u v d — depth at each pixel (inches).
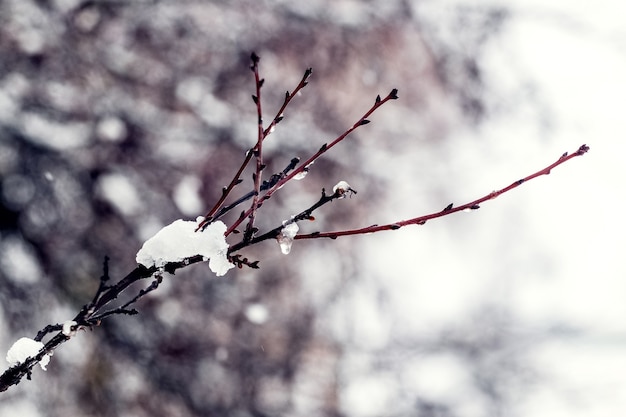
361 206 248.1
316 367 237.1
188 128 203.8
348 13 225.3
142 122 196.9
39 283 179.3
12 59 182.9
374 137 241.4
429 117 255.0
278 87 221.6
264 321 209.3
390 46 238.5
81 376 180.4
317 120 227.1
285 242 49.9
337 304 248.8
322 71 228.1
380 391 260.7
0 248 176.2
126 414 187.3
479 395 314.7
